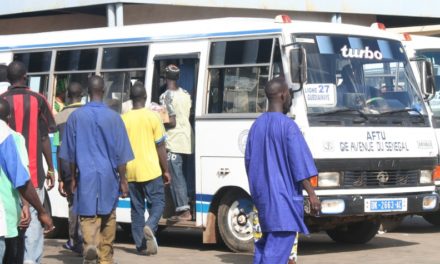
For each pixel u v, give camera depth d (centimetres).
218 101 1130
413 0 2220
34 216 875
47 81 1337
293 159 738
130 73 1234
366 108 1098
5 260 812
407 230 1456
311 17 2209
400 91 1148
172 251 1159
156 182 1084
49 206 1260
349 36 1120
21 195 698
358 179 1074
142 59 1223
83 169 893
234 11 2139
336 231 1262
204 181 1135
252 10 2159
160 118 1094
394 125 1115
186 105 1152
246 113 1095
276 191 739
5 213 695
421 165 1134
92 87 914
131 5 2141
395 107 1130
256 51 1098
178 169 1153
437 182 1327
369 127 1087
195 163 1146
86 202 891
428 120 1159
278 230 736
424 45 1427
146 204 1137
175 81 1156
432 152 1148
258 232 1047
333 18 2131
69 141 905
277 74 1073
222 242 1180
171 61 1194
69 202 1080
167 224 1174
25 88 891
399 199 1098
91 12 2052
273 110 772
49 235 1351
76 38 1307
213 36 1145
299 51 1033
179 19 2105
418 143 1133
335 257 1094
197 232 1452
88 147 897
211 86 1142
